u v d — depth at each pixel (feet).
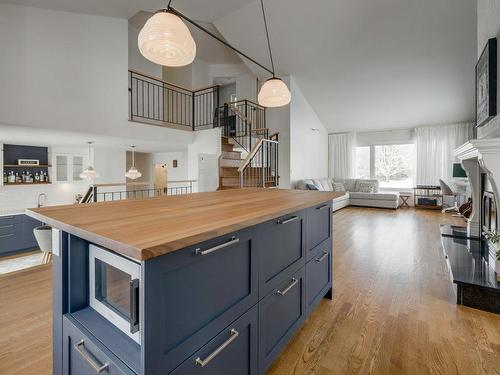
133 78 19.26
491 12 9.35
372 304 7.37
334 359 5.23
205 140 18.24
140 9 13.78
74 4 12.01
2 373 4.64
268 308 4.64
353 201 26.73
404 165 26.96
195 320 3.13
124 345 3.08
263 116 22.79
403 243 13.53
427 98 21.36
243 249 3.96
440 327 6.28
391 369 4.94
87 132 13.24
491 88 8.95
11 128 11.86
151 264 2.55
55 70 12.12
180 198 6.20
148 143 18.17
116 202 5.43
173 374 2.84
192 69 25.39
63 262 3.65
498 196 7.72
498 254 7.55
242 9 15.98
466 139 23.54
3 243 16.42
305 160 24.20
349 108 24.54
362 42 17.20
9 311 6.63
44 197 19.49
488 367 4.98
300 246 5.81
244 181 17.58
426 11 14.55
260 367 4.38
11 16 10.91
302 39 17.60
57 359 3.78
